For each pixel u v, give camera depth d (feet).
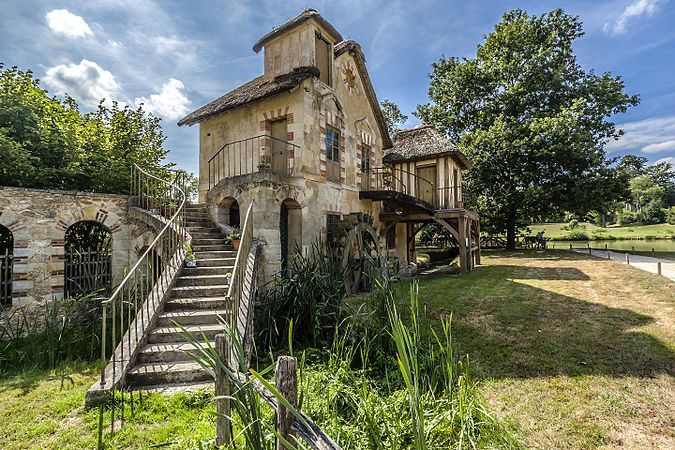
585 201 69.41
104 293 26.76
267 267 27.32
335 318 19.94
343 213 38.63
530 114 77.61
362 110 44.14
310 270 23.49
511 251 81.30
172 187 28.55
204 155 38.99
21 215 24.22
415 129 58.03
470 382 12.76
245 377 7.84
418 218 48.93
